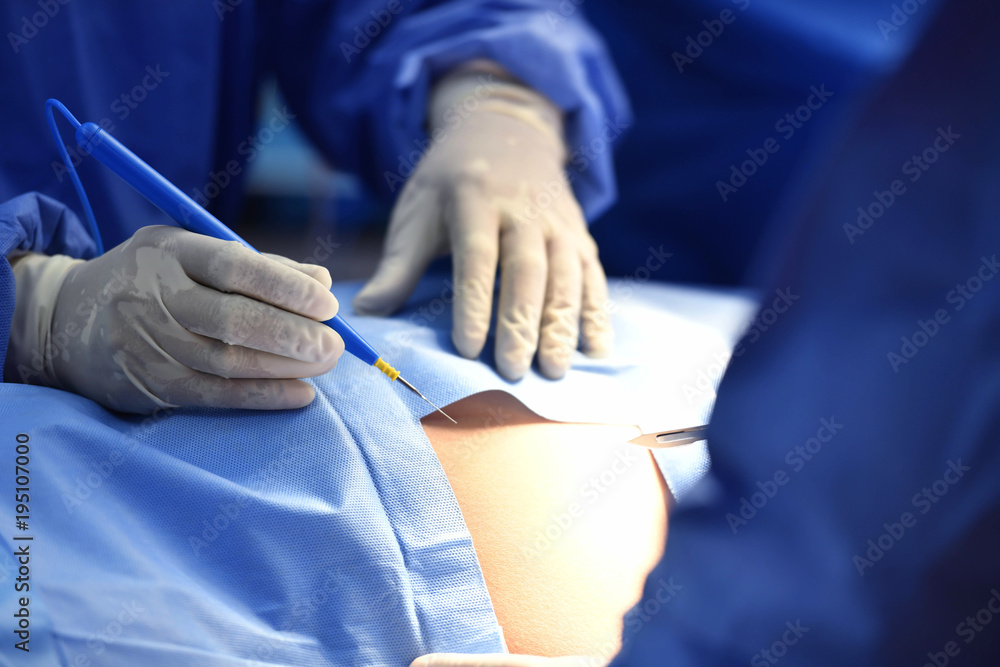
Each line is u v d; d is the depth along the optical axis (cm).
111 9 146
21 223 81
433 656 60
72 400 72
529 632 67
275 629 60
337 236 247
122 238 158
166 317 71
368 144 204
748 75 207
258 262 71
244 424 72
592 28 207
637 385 95
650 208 226
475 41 163
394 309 110
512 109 153
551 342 97
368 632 61
